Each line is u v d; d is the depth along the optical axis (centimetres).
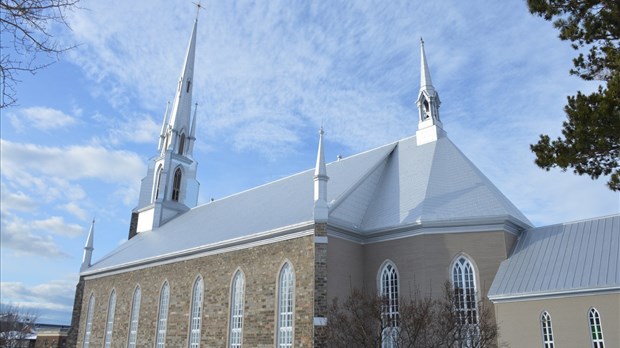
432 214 2920
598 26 1524
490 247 2747
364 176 3484
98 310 4828
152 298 4106
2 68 763
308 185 3919
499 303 2497
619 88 1393
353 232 3073
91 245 5425
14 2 746
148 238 5181
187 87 6481
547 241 2711
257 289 3161
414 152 3719
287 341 2861
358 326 2353
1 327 8412
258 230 3303
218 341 3328
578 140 1450
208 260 3653
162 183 5794
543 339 2316
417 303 2572
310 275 2814
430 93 3856
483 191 2995
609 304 2170
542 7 1614
